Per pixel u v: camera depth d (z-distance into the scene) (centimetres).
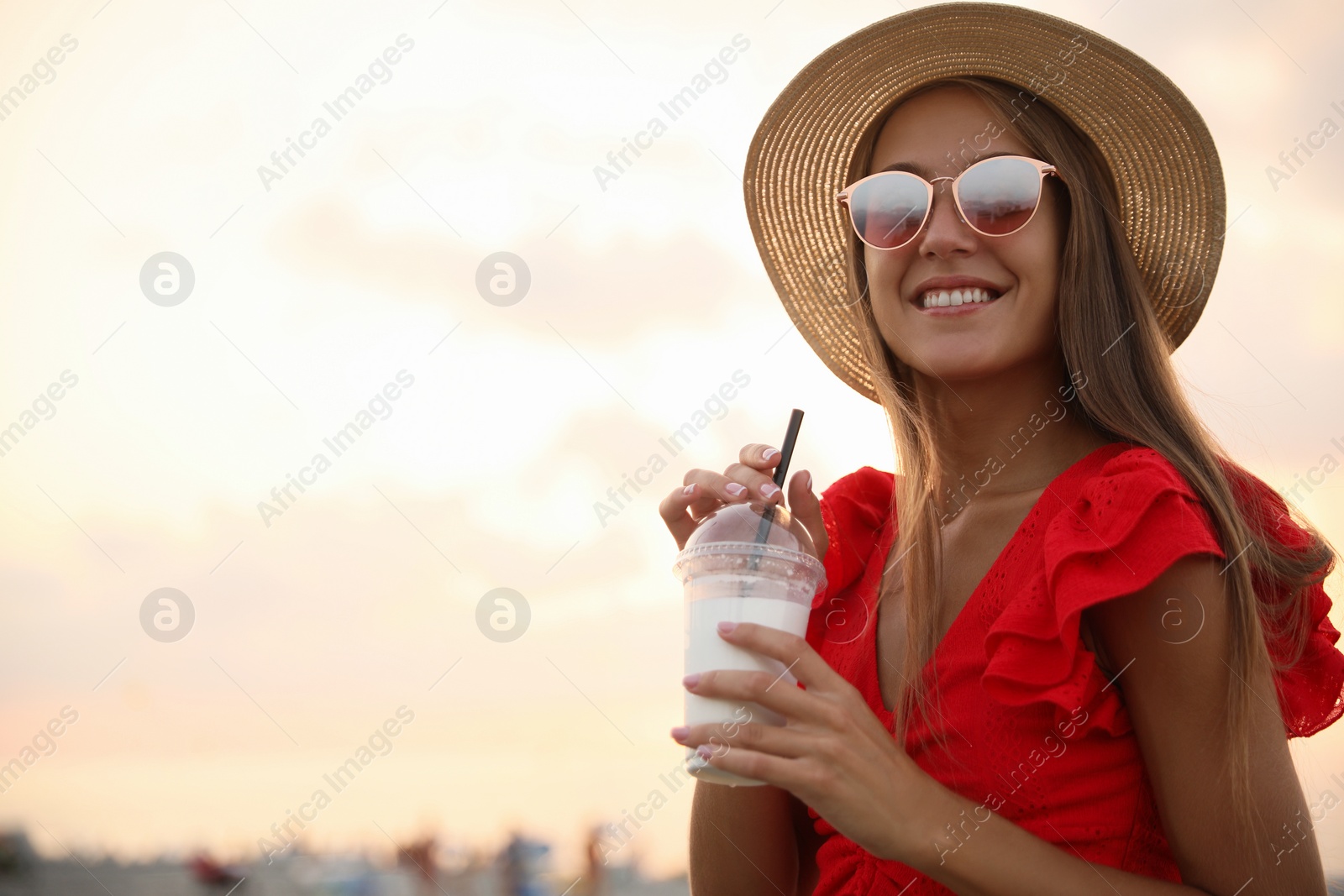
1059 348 189
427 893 1222
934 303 185
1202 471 164
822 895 181
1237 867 145
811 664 140
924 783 139
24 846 1394
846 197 193
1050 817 158
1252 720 146
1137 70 185
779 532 161
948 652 172
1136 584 144
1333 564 173
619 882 892
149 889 1302
